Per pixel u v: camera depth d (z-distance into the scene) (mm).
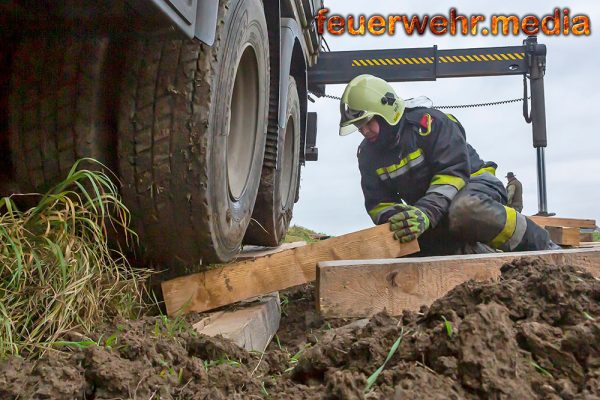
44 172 2373
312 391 1605
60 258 1898
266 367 2012
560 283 1828
